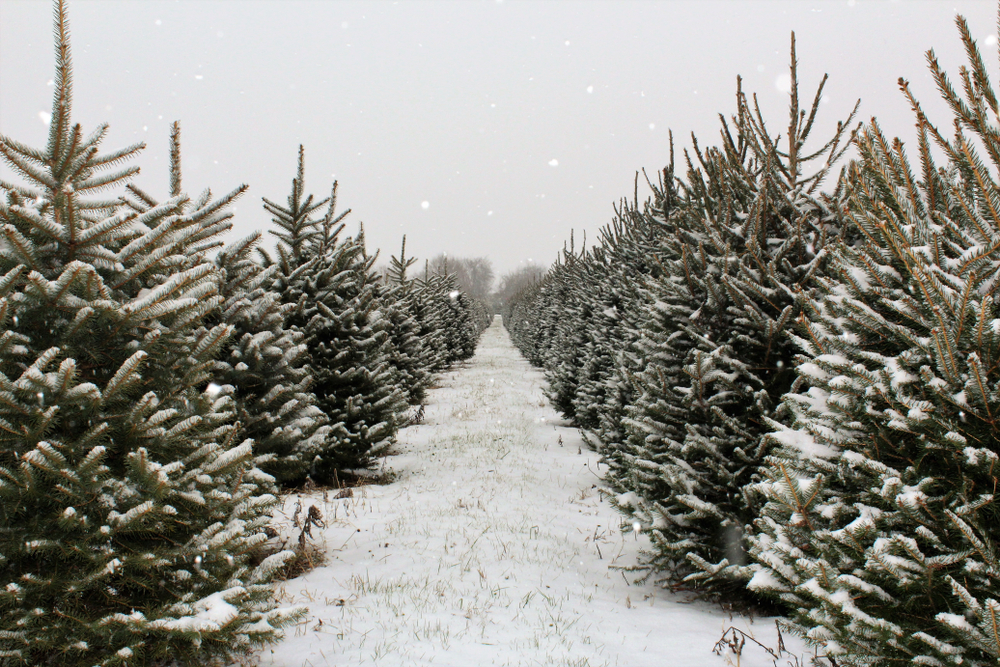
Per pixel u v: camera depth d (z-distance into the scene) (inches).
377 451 372.8
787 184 229.3
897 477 101.7
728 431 199.2
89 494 116.5
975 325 97.0
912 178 117.3
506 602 201.0
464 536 268.1
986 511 95.8
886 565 93.9
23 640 107.6
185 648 127.5
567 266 890.7
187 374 146.1
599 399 470.9
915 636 91.0
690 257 232.8
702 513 185.3
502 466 419.2
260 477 184.9
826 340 123.1
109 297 125.7
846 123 221.5
